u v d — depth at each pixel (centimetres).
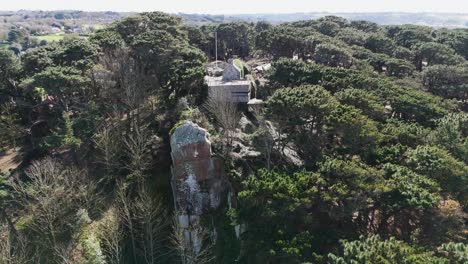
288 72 6825
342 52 9119
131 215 5003
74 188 5209
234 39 12675
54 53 7131
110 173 5628
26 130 7056
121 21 8762
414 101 6256
